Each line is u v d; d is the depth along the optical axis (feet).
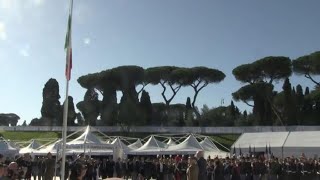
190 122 306.96
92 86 321.32
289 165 100.32
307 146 144.25
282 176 99.66
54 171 90.48
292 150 146.41
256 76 282.77
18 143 200.23
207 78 323.16
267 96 275.59
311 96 262.06
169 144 159.63
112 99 311.88
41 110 331.36
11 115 508.53
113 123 305.73
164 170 104.32
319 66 264.11
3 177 33.42
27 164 103.40
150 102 302.25
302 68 273.95
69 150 144.15
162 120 331.16
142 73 319.88
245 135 163.22
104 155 163.73
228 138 247.50
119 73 313.12
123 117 286.66
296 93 262.06
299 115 256.93
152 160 111.86
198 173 56.70
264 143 153.48
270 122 272.92
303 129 228.02
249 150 153.79
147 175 107.86
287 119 253.85
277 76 279.28
